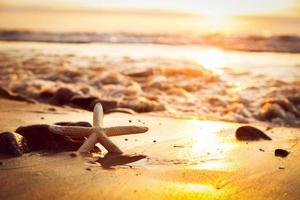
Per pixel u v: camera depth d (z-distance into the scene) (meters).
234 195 0.42
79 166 0.49
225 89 1.13
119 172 0.47
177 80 1.24
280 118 0.88
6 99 0.97
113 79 1.21
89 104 0.93
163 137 0.66
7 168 0.48
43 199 0.39
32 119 0.77
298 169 0.50
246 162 0.53
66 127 0.55
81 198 0.40
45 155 0.53
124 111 0.87
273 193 0.42
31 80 1.23
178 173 0.48
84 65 1.50
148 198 0.40
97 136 0.55
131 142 0.62
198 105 0.97
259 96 1.04
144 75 1.29
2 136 0.54
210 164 0.52
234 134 0.69
